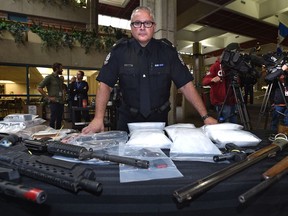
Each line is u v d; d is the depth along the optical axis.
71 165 0.55
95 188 0.49
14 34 6.16
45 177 0.53
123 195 0.52
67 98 5.07
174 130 0.83
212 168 0.62
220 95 2.52
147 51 1.24
